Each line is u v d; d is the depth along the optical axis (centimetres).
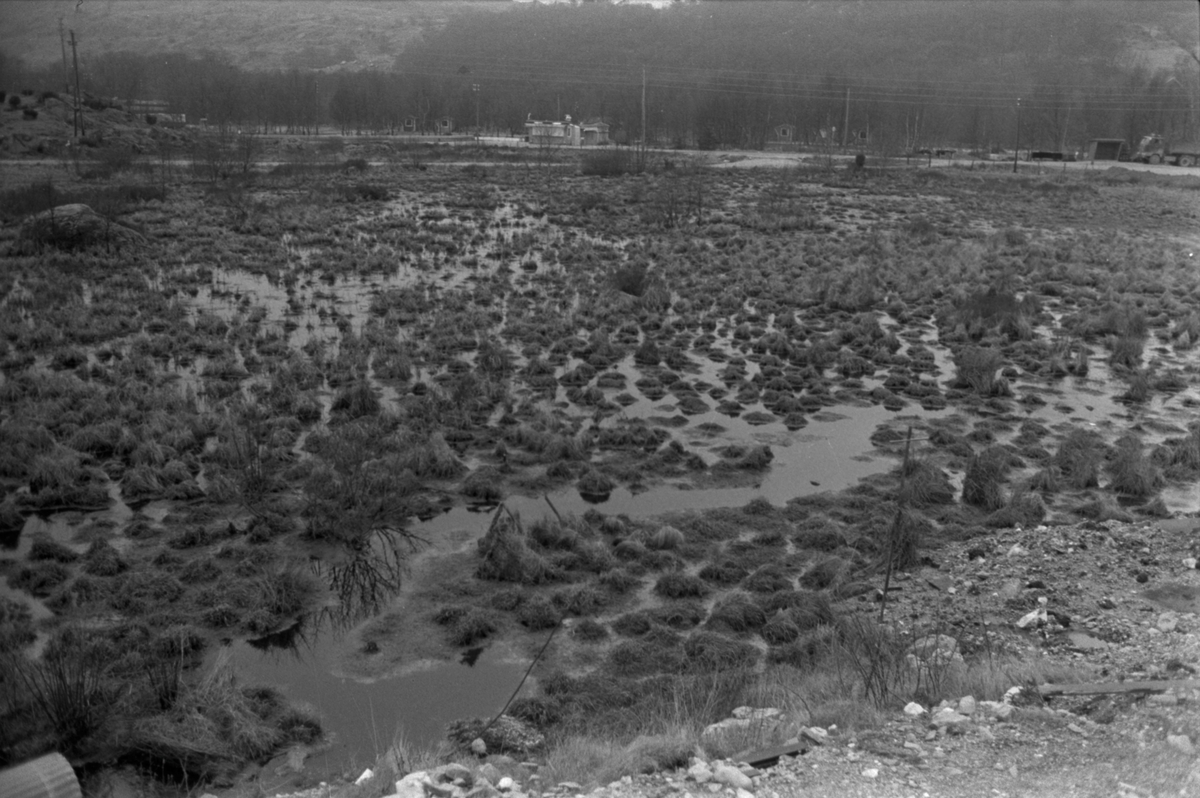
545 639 1142
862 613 1192
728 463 1700
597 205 5047
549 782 766
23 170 5594
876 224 4762
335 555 1327
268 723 962
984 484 1562
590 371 2205
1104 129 10281
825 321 2811
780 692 959
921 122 10912
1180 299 3234
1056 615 1171
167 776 877
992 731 807
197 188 5300
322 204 4822
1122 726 812
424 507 1489
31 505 1451
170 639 1091
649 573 1305
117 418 1777
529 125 10431
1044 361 2433
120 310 2594
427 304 2762
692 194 5388
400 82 12150
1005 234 4284
